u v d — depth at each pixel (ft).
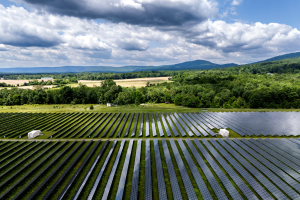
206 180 95.40
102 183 94.73
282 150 123.65
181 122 193.36
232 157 115.65
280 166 104.22
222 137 154.51
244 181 93.86
